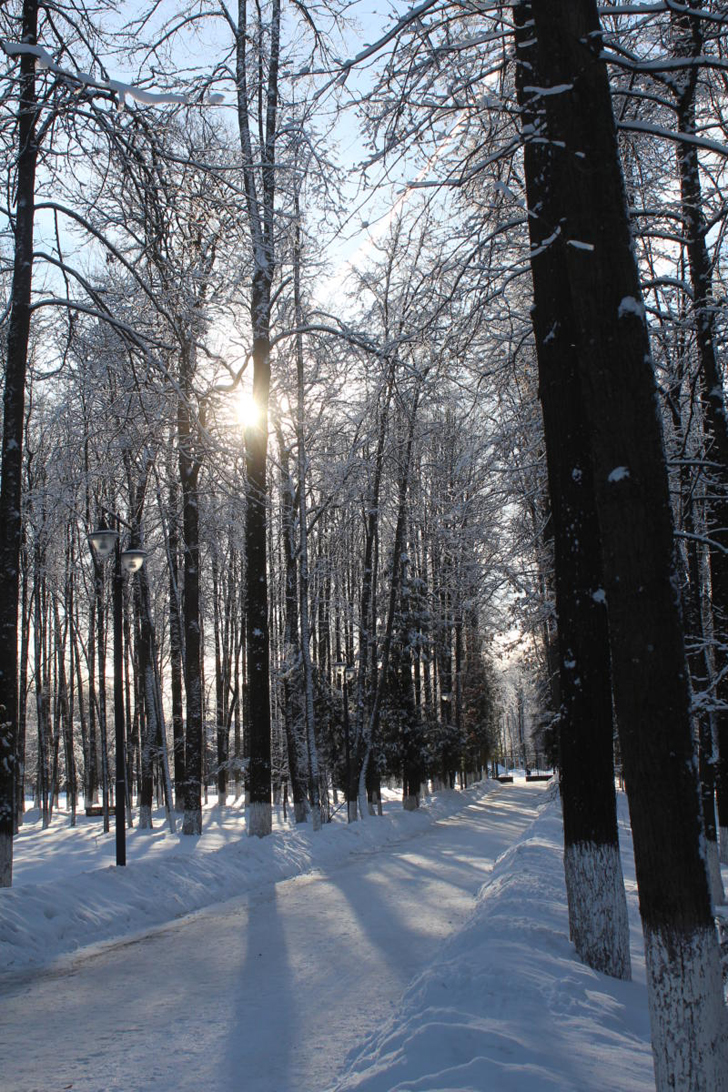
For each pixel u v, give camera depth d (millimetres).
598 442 4738
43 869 17953
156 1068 6309
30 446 28812
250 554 21531
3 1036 7191
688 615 12789
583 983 7105
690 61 5711
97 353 16859
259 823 20562
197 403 15711
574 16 5172
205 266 15289
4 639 12734
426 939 10812
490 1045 5324
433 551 33375
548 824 23781
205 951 10633
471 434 16172
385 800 48500
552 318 8805
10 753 12578
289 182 14500
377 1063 5469
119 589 15727
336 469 26766
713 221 9891
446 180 7832
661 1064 4277
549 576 19922
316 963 9703
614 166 5008
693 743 4473
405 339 12641
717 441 11500
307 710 24969
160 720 28641
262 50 18250
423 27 7066
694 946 4258
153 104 8938
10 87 11969
